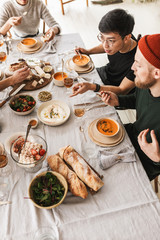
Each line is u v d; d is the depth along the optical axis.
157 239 0.96
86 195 1.05
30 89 1.65
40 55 2.01
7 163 1.19
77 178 1.08
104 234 0.97
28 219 1.00
